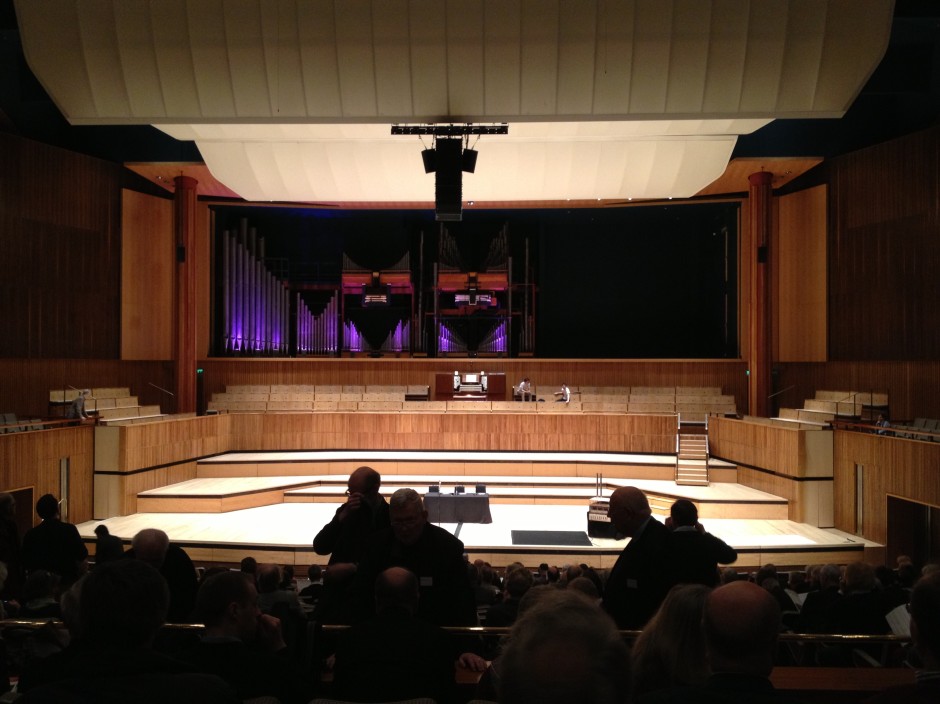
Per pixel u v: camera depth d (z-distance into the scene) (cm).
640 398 1628
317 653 298
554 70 909
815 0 866
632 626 341
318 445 1488
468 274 1812
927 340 1274
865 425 1078
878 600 476
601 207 1792
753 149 1485
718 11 874
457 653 336
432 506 1079
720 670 170
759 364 1546
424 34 889
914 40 1266
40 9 892
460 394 1698
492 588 627
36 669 181
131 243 1537
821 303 1505
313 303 1922
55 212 1384
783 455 1173
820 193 1506
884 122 1433
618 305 1948
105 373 1484
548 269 1967
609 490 1275
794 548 985
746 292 1714
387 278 1822
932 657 168
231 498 1192
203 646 238
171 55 919
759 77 913
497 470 1375
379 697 250
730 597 171
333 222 1948
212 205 1762
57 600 449
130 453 1153
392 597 267
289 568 723
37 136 1419
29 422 1041
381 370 1736
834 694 291
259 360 1720
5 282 1291
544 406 1555
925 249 1281
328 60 910
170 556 427
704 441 1325
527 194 1469
